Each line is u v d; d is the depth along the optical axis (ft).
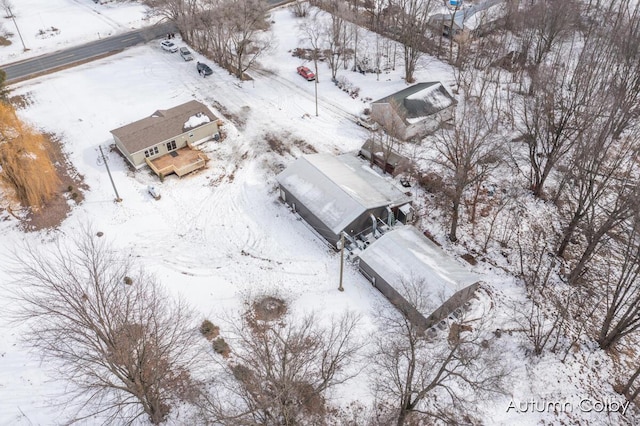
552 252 142.51
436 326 119.85
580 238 147.13
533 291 130.82
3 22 273.33
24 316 115.65
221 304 125.59
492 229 146.20
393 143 176.04
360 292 128.88
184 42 248.52
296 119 194.70
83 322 92.12
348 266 136.05
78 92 207.92
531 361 114.11
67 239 142.61
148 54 238.27
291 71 227.81
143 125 172.86
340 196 142.10
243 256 139.44
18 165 143.02
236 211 154.40
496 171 169.17
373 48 244.22
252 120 193.47
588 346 118.32
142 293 111.14
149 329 103.76
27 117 191.93
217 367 111.14
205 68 219.41
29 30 263.90
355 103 205.05
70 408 103.04
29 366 109.60
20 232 144.77
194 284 130.62
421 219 151.94
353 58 235.40
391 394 105.50
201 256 139.23
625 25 227.40
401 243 130.93
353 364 111.14
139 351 95.25
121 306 105.09
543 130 160.15
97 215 151.23
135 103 201.36
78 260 134.41
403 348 99.19
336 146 180.65
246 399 98.12
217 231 147.54
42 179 150.71
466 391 107.14
